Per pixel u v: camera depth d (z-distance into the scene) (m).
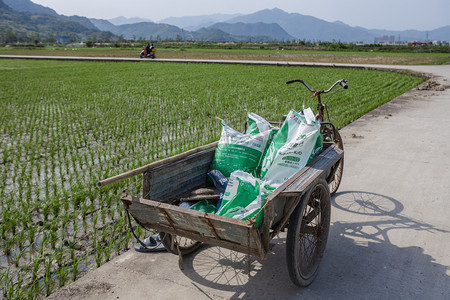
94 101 15.91
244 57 51.91
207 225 2.98
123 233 4.80
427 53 65.12
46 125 11.48
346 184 6.18
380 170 6.79
